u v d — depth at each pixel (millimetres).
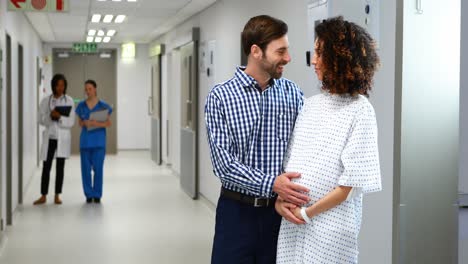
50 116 8031
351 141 2043
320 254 2107
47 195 8773
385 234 3301
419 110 3096
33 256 5398
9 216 6672
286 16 4883
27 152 9328
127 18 9766
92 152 8172
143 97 15758
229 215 2434
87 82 8133
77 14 9250
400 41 3074
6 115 6512
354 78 2053
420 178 3107
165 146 12625
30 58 10172
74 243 5906
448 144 3131
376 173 2057
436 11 3096
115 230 6508
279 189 2166
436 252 3133
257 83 2379
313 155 2131
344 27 2080
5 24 6270
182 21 9984
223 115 2363
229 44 6840
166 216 7312
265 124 2385
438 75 3115
